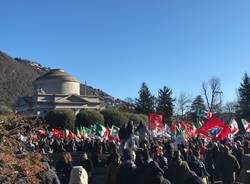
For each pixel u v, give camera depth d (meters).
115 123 72.62
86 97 110.75
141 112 104.44
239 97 98.75
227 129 24.70
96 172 20.28
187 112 106.88
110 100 170.75
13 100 170.62
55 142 29.52
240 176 17.41
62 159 14.61
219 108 95.44
